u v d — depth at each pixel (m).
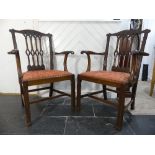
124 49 1.62
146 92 2.35
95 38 1.94
